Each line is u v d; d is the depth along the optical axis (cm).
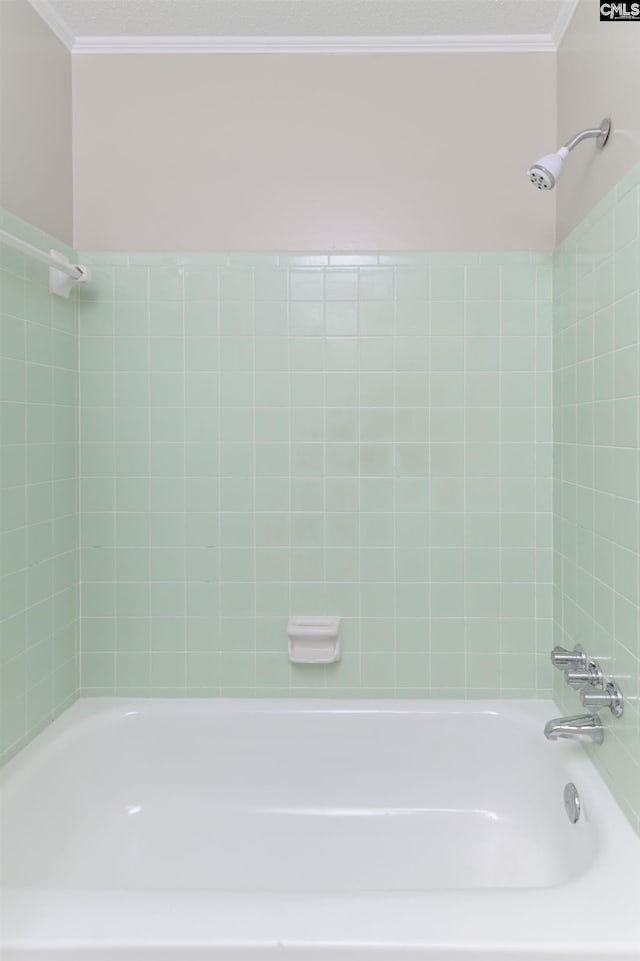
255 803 187
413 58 189
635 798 128
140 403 193
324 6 174
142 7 175
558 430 185
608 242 143
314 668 195
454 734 185
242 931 103
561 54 183
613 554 141
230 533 194
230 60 191
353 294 191
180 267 192
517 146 189
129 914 106
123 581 195
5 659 154
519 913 106
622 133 137
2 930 103
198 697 196
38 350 168
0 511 150
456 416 191
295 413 192
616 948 100
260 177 191
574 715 170
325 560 194
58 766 164
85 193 192
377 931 103
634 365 129
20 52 161
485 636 193
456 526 192
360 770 187
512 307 190
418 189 190
